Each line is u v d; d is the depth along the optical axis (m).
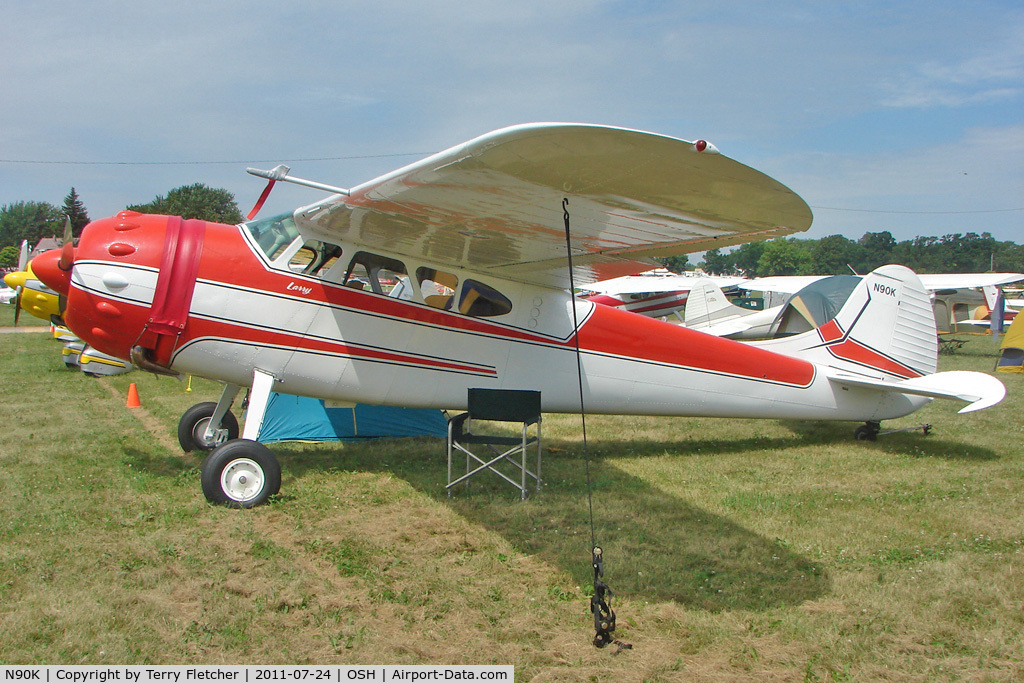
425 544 4.71
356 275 6.09
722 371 7.52
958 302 25.48
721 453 7.69
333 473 6.45
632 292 24.12
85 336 5.68
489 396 5.75
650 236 4.77
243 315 5.72
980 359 18.02
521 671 3.21
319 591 3.94
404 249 6.11
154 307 5.51
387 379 6.26
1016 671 3.28
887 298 8.23
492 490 6.07
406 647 3.37
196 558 4.27
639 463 7.19
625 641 3.51
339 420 7.78
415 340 6.31
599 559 3.63
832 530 5.14
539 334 6.80
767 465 7.14
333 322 6.00
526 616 3.71
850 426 9.16
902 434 8.71
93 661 3.11
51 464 6.40
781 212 3.74
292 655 3.26
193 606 3.70
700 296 20.94
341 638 3.42
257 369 5.89
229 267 5.68
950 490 6.22
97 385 11.55
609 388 7.13
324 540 4.73
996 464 7.20
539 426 5.95
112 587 3.80
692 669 3.28
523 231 5.17
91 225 5.74
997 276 24.64
